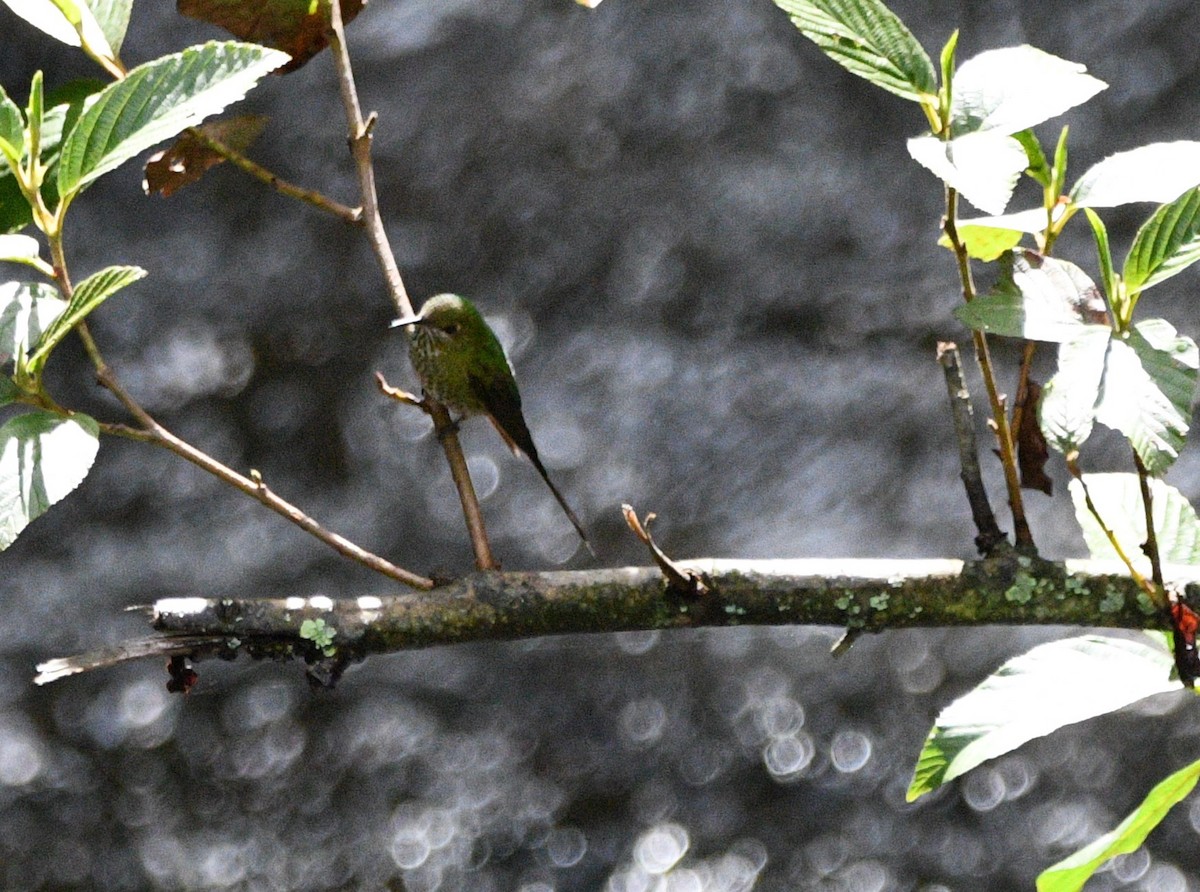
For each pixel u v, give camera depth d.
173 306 17.16
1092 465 14.54
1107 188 2.77
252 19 3.61
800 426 15.73
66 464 2.92
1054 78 2.62
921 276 16.36
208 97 2.96
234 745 14.97
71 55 17.89
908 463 15.31
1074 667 2.80
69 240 17.38
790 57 17.73
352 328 16.94
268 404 16.62
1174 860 13.21
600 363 16.36
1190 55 16.67
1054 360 15.45
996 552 3.24
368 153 3.65
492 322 16.69
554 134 17.64
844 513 15.19
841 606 3.23
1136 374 2.66
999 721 2.74
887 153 17.12
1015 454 3.46
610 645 15.15
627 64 17.89
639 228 17.06
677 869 13.77
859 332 16.17
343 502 16.06
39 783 14.62
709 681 14.88
